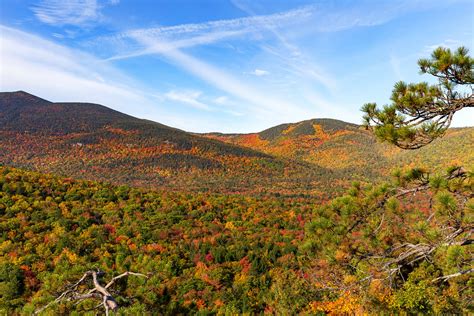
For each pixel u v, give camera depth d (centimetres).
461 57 409
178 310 1822
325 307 1371
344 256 516
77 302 479
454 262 400
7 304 1496
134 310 445
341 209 528
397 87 488
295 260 3294
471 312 639
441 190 433
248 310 2536
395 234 521
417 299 667
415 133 448
